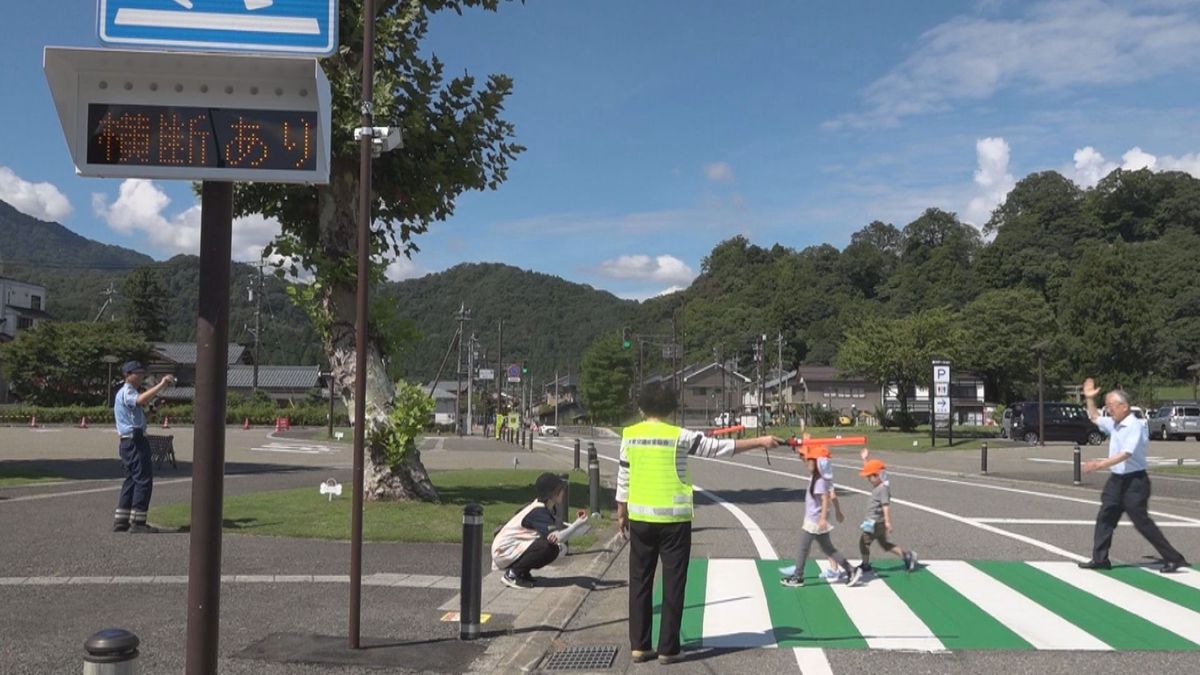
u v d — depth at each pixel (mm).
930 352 57875
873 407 93250
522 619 7449
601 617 7820
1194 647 6664
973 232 118875
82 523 11906
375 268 13898
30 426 51656
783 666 6250
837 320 107375
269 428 63969
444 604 7836
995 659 6355
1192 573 9594
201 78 4430
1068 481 22141
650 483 6305
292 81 4441
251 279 76562
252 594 8133
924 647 6703
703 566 10281
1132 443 9562
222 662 6078
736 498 18719
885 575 9648
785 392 103438
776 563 10500
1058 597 8469
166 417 60906
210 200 4449
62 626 6855
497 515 13336
